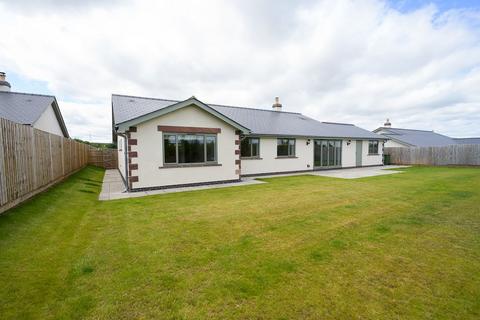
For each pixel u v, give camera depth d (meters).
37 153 7.44
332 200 8.38
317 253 4.21
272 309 2.75
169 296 2.98
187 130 11.38
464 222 5.86
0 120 5.19
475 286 3.22
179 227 5.61
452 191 9.70
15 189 5.86
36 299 2.87
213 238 4.93
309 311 2.72
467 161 21.92
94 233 5.21
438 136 37.09
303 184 12.18
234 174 13.12
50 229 5.11
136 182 10.29
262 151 16.19
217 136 12.38
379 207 7.34
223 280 3.34
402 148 26.06
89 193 9.52
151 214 6.75
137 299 2.92
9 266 3.50
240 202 8.17
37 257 3.88
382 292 3.08
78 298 2.92
